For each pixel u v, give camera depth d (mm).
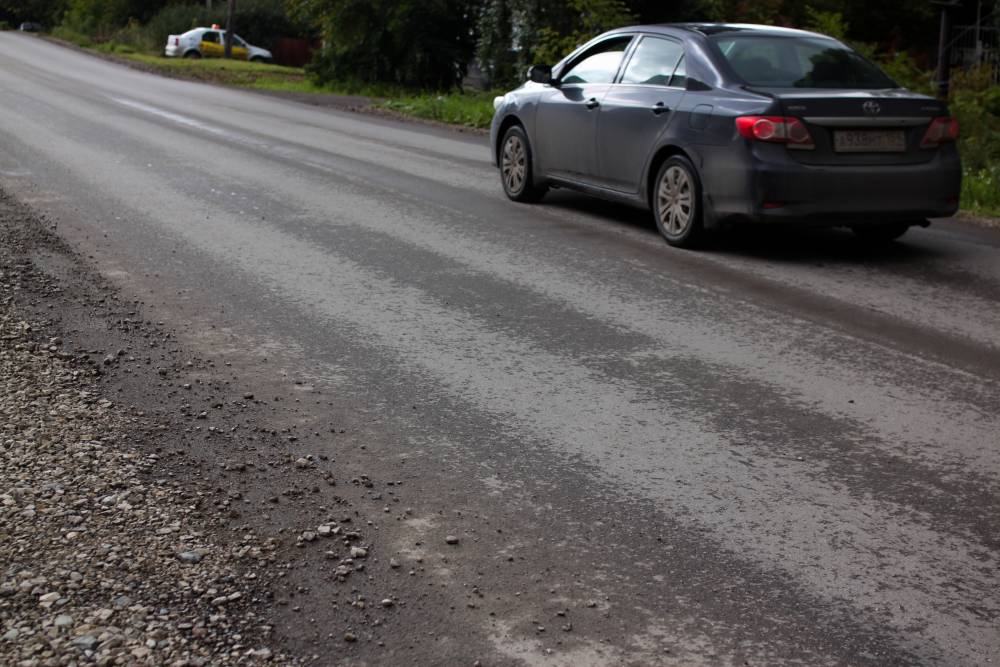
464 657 3199
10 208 10094
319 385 5605
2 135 16203
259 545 3838
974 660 3248
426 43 32812
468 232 9727
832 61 9211
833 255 9055
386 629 3338
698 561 3818
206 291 7410
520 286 7762
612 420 5191
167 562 3672
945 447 4930
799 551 3906
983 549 3951
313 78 35062
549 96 10828
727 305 7371
